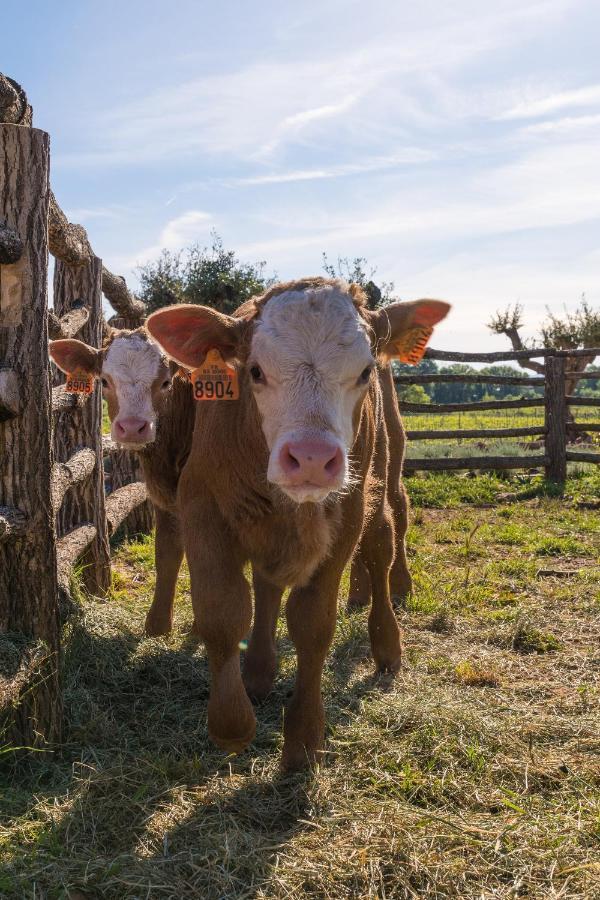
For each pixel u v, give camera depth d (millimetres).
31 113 3586
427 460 10953
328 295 2943
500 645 4902
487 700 3977
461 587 6008
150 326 2980
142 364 5004
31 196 3273
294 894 2477
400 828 2785
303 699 3295
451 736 3486
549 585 6184
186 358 3129
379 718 3686
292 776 3178
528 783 3195
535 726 3631
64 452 5500
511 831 2801
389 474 5387
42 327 3359
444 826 2834
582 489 10672
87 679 4062
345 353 2816
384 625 4371
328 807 2967
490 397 49688
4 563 3309
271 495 3092
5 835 2672
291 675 4301
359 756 3373
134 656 4371
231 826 2832
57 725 3406
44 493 3381
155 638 4660
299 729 3273
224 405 3217
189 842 2729
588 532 8133
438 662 4535
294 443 2609
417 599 5508
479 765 3275
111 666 4184
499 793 3098
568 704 3965
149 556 6781
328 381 2773
